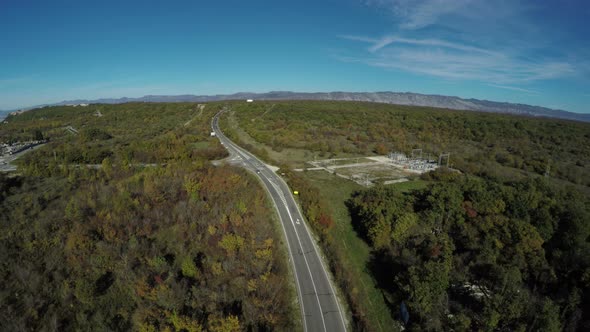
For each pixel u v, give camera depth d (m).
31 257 58.09
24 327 47.28
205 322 46.38
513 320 41.41
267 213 73.31
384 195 75.56
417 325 43.69
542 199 68.31
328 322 46.66
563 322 42.47
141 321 47.97
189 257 58.31
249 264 55.94
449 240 60.31
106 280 56.09
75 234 60.69
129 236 64.19
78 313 50.56
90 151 99.62
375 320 48.31
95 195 73.94
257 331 44.84
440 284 45.41
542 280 51.28
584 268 49.28
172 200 75.12
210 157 114.56
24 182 78.31
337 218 75.25
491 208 66.50
